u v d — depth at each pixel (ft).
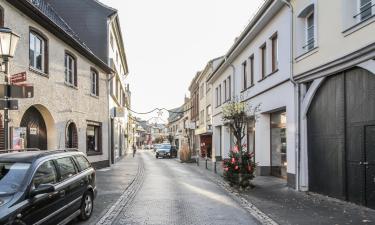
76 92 64.85
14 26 42.86
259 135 61.11
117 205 36.96
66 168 26.99
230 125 51.34
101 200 39.96
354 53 32.81
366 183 32.78
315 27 40.47
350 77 35.22
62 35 55.83
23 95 29.07
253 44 65.36
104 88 83.56
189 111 190.29
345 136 35.83
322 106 40.42
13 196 20.10
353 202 34.76
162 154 142.41
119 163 103.50
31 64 48.32
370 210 31.83
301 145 44.06
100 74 80.43
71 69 63.87
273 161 59.77
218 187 50.80
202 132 138.00
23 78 31.55
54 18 71.26
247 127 70.74
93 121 75.00
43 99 50.98
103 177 63.36
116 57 111.14
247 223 28.96
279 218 30.01
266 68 58.23
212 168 84.28
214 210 34.19
